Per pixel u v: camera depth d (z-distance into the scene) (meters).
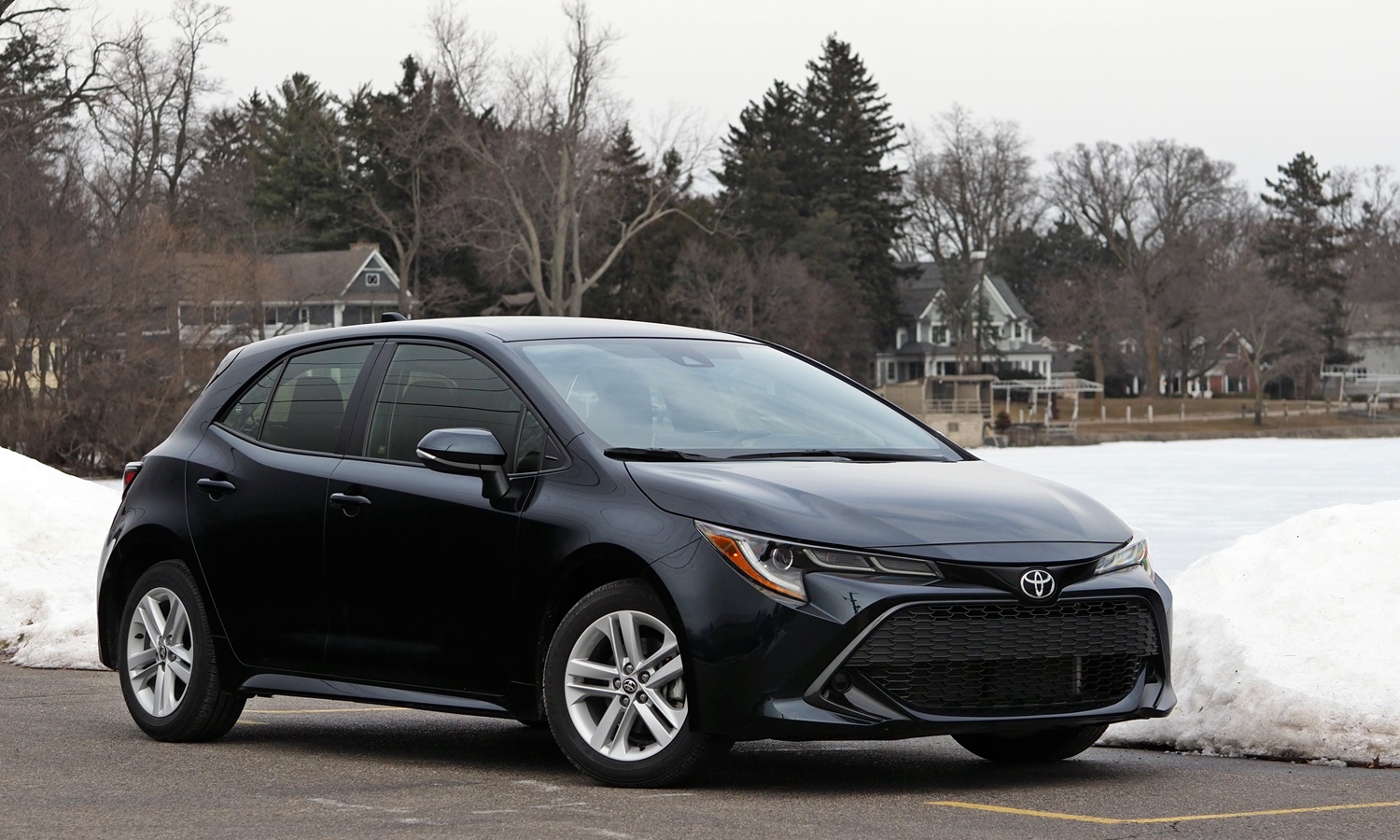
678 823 5.57
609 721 6.29
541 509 6.48
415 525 6.90
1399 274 126.69
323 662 7.27
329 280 86.50
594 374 6.96
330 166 93.62
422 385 7.23
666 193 76.56
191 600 7.76
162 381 46.62
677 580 6.02
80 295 44.69
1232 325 108.69
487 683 6.68
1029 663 6.02
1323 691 7.64
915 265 111.06
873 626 5.81
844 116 107.94
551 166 73.19
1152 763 7.24
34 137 51.78
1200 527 27.94
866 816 5.71
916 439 7.29
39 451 44.69
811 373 7.67
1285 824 5.62
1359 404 128.12
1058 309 117.94
